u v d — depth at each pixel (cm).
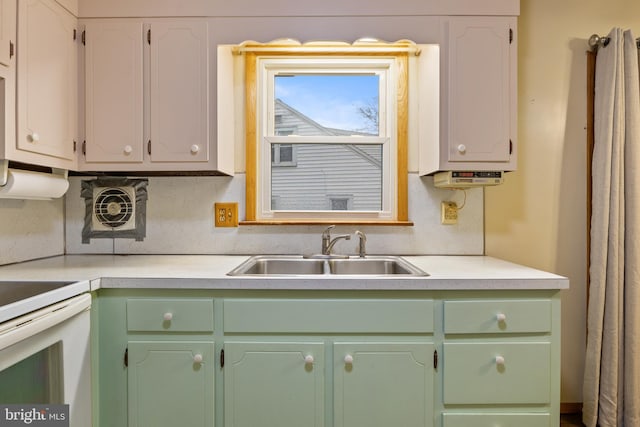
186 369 126
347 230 187
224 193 187
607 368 168
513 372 125
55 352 107
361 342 125
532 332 126
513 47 154
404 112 185
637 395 165
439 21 153
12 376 94
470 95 154
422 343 125
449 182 160
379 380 126
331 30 152
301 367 125
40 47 135
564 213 187
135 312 126
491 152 155
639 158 166
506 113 155
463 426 126
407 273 147
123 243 188
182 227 187
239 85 187
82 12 154
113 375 126
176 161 155
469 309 125
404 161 186
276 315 125
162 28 154
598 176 173
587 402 174
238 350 125
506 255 187
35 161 133
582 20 186
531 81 186
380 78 191
